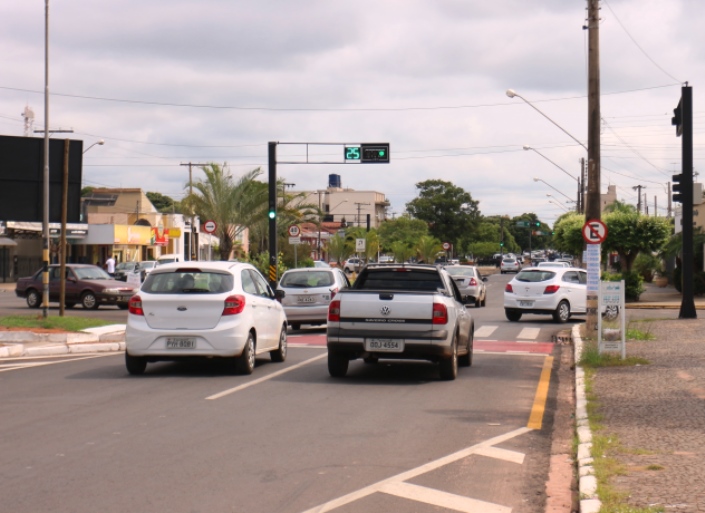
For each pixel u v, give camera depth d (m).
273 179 34.41
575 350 18.52
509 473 7.89
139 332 14.27
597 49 22.52
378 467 8.01
